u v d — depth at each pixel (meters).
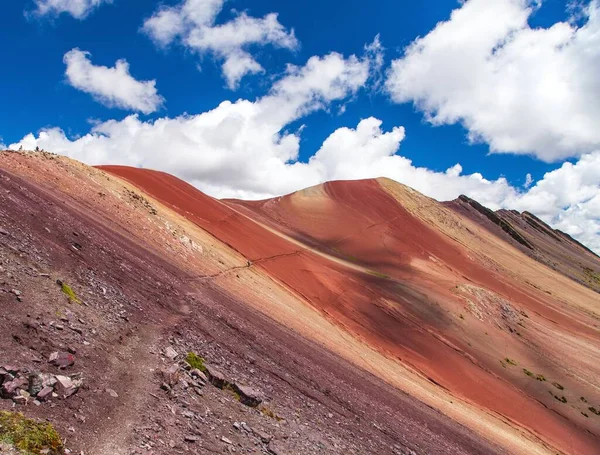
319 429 12.60
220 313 19.02
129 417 7.68
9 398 6.46
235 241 44.16
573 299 102.00
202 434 8.47
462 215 147.75
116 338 10.54
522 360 51.00
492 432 30.03
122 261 17.59
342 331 36.22
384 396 22.52
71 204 22.64
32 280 10.59
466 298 59.47
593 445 39.78
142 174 48.25
